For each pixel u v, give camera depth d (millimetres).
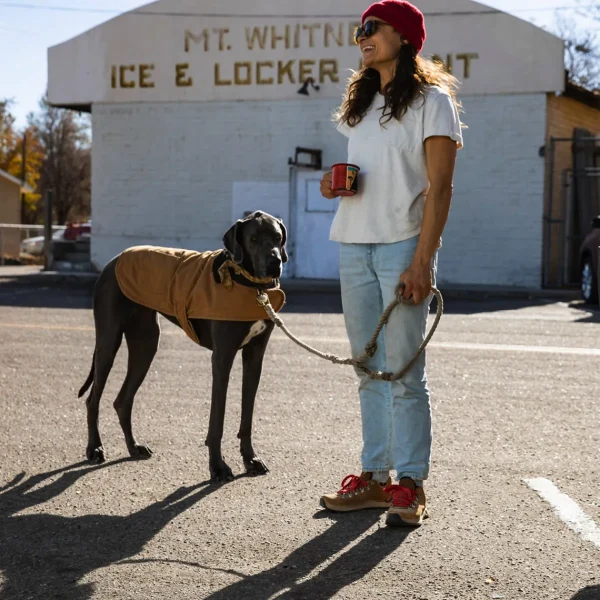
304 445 5590
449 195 4031
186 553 3783
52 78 22000
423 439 4180
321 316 12844
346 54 19578
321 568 3607
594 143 19281
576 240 19250
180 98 20844
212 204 20812
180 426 6105
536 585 3418
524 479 4852
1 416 6402
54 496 4590
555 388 7430
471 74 18719
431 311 13766
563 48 18094
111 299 5246
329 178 4312
